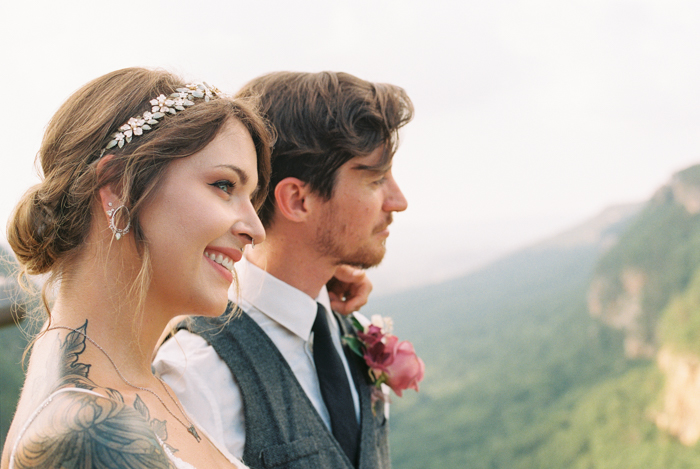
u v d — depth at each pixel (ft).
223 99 2.44
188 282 2.24
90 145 2.18
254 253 4.09
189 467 2.18
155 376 2.60
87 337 2.12
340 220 3.91
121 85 2.31
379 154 3.91
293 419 3.64
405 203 4.11
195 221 2.19
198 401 3.37
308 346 4.03
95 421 1.74
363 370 4.39
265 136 2.61
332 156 3.79
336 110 3.80
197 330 3.67
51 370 1.99
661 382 80.18
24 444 1.74
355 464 3.92
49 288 2.25
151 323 2.30
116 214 2.13
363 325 4.48
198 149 2.22
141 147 2.12
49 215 2.16
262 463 3.45
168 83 2.39
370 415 4.19
